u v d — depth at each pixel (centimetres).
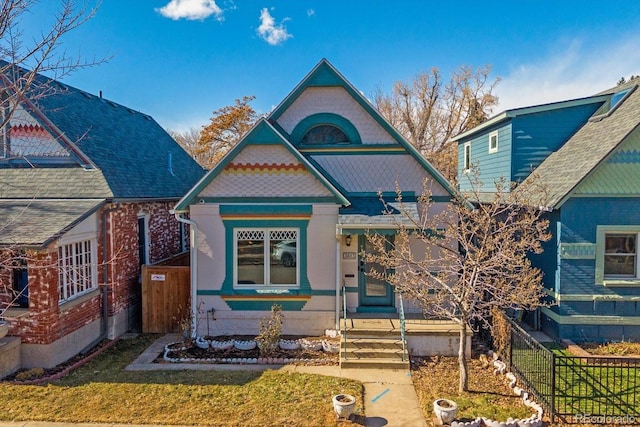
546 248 1341
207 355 1165
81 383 988
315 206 1291
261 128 1276
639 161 1220
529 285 992
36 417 830
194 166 2339
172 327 1398
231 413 847
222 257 1306
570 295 1254
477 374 1049
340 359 1093
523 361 998
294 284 1312
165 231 1773
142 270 1402
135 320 1482
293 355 1157
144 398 909
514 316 1478
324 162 1398
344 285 1333
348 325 1216
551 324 1308
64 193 1315
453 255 998
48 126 1392
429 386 981
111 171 1431
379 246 1093
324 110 1405
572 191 1208
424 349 1173
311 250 1298
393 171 1387
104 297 1322
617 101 1557
